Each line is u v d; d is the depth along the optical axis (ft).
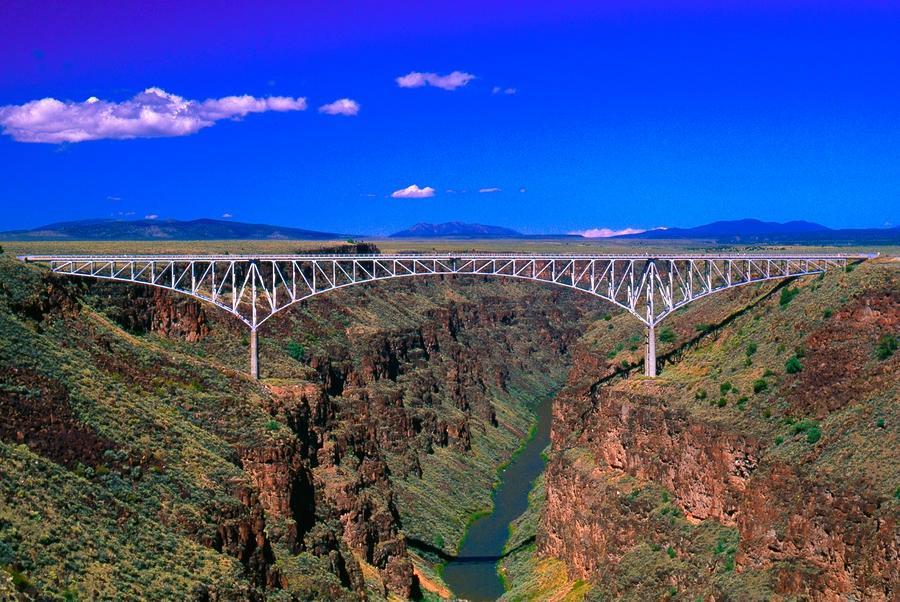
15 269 332.19
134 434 271.49
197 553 236.02
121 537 225.76
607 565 342.64
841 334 329.11
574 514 382.01
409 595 358.23
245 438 303.48
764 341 369.09
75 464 247.91
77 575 203.41
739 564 285.02
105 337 333.62
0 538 200.44
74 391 275.59
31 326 311.27
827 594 251.60
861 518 249.14
